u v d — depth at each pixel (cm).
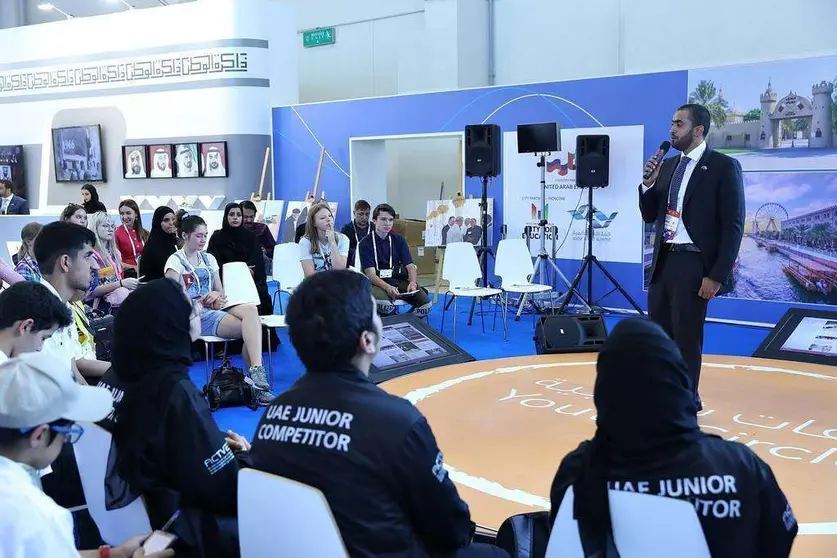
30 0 1723
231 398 543
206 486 220
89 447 234
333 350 182
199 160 1265
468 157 884
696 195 431
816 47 932
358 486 172
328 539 170
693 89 827
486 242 898
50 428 168
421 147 1456
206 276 587
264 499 179
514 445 385
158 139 1312
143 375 224
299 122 1201
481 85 1304
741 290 818
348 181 1158
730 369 543
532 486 329
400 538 175
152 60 1295
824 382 501
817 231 764
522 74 1288
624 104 874
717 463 162
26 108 1464
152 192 1340
